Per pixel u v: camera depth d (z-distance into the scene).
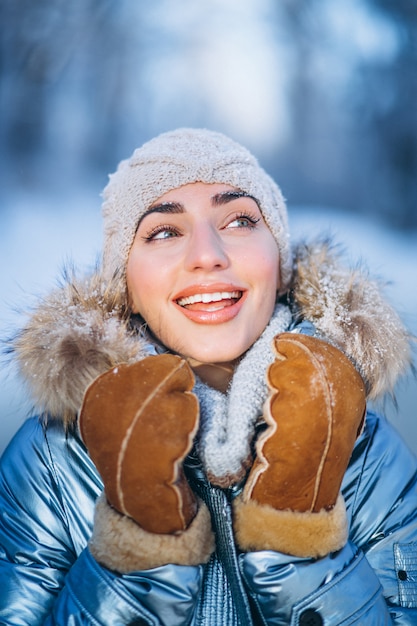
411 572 1.46
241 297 1.54
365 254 6.45
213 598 1.35
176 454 1.22
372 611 1.31
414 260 6.29
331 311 1.56
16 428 2.87
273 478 1.26
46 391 1.45
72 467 1.49
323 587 1.27
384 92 11.99
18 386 1.52
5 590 1.40
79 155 13.52
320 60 13.72
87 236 7.20
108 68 14.10
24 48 13.07
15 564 1.43
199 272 1.50
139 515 1.24
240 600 1.31
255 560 1.27
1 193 9.78
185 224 1.55
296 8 13.87
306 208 9.83
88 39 13.66
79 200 9.74
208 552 1.30
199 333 1.51
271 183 1.76
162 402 1.24
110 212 1.68
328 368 1.29
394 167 10.68
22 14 12.94
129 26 14.09
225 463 1.32
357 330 1.52
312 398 1.26
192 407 1.25
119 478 1.23
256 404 1.39
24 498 1.48
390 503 1.51
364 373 1.52
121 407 1.24
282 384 1.28
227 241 1.54
